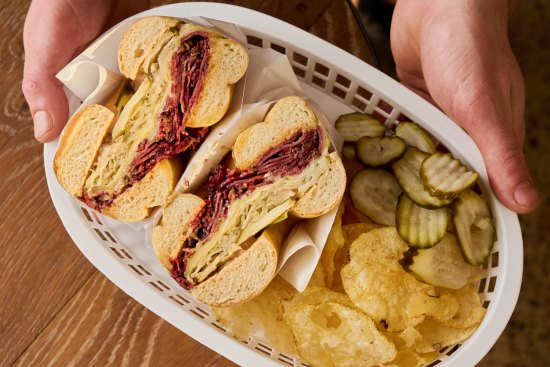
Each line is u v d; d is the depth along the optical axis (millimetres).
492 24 494
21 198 542
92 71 469
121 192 470
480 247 464
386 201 489
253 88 463
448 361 454
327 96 508
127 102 463
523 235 576
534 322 563
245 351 453
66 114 492
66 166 467
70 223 471
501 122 467
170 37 449
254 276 458
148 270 490
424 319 473
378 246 472
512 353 561
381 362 459
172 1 551
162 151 462
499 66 487
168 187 465
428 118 470
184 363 523
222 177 464
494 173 461
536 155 586
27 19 505
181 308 460
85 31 508
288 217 479
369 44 543
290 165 454
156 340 526
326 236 458
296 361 472
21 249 538
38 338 531
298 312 467
